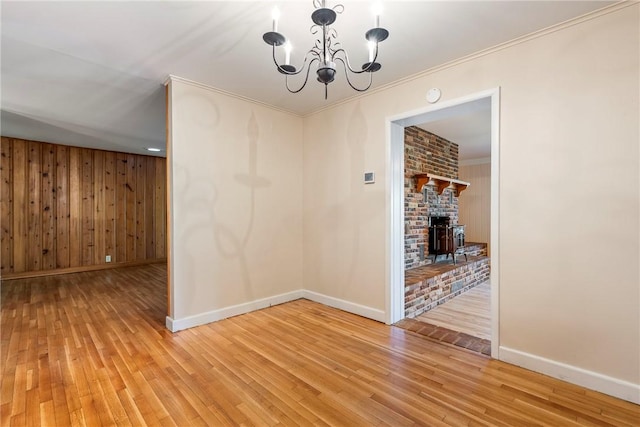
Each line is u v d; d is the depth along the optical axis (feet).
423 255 14.92
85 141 17.39
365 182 10.57
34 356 7.64
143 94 10.65
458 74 8.30
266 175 11.73
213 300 10.17
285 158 12.37
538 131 7.02
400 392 6.16
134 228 20.88
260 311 11.17
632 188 5.94
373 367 7.14
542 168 6.95
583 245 6.46
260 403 5.81
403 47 7.63
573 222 6.57
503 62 7.53
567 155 6.64
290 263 12.55
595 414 5.50
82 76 9.25
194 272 9.73
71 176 18.49
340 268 11.44
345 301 11.25
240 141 10.92
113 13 6.28
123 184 20.43
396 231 10.12
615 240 6.11
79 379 6.59
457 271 14.32
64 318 10.44
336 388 6.30
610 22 6.13
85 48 7.67
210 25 6.72
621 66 6.03
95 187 19.34
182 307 9.45
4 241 16.53
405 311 10.69
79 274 17.94
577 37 6.51
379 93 10.18
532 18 6.47
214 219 10.21
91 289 14.43
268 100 11.23
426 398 5.96
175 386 6.35
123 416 5.43
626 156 6.00
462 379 6.64
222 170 10.42
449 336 8.95
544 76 6.93
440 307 12.36
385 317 9.96
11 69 8.81
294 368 7.09
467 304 12.81
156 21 6.57
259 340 8.64
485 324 10.27
